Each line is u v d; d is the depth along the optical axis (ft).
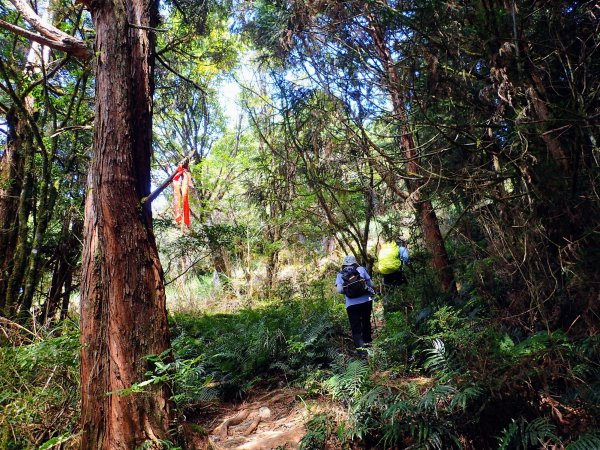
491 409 12.73
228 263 41.68
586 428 11.39
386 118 17.04
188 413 17.13
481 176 15.15
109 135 12.35
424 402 12.62
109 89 12.53
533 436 11.34
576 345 13.06
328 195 25.48
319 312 25.18
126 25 12.99
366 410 14.01
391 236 23.82
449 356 14.56
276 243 36.40
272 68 21.03
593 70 13.58
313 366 19.57
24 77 22.31
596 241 13.12
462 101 14.74
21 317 19.21
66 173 22.15
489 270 16.38
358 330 20.10
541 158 13.83
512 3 12.37
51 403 13.87
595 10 12.85
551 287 13.94
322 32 16.43
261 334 20.89
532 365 12.64
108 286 11.99
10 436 13.21
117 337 11.80
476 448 12.66
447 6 13.38
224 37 32.76
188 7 23.43
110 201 12.14
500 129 15.01
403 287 22.39
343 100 17.17
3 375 14.16
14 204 22.15
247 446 14.23
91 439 11.62
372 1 13.87
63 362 14.40
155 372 12.07
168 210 30.37
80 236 23.52
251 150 43.65
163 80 30.68
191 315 34.73
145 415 11.61
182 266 39.47
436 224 21.84
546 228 13.85
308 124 21.16
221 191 39.27
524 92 12.95
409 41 14.74
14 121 22.41
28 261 21.48
